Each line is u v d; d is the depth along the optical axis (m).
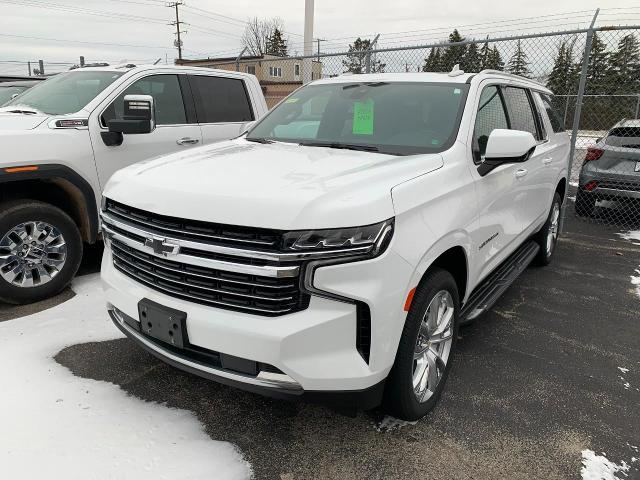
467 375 3.34
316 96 4.00
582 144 12.05
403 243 2.33
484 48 8.13
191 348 2.40
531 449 2.62
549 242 5.71
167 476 2.31
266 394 2.28
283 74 22.06
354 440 2.63
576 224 8.08
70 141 4.26
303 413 2.84
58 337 3.55
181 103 5.39
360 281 2.19
